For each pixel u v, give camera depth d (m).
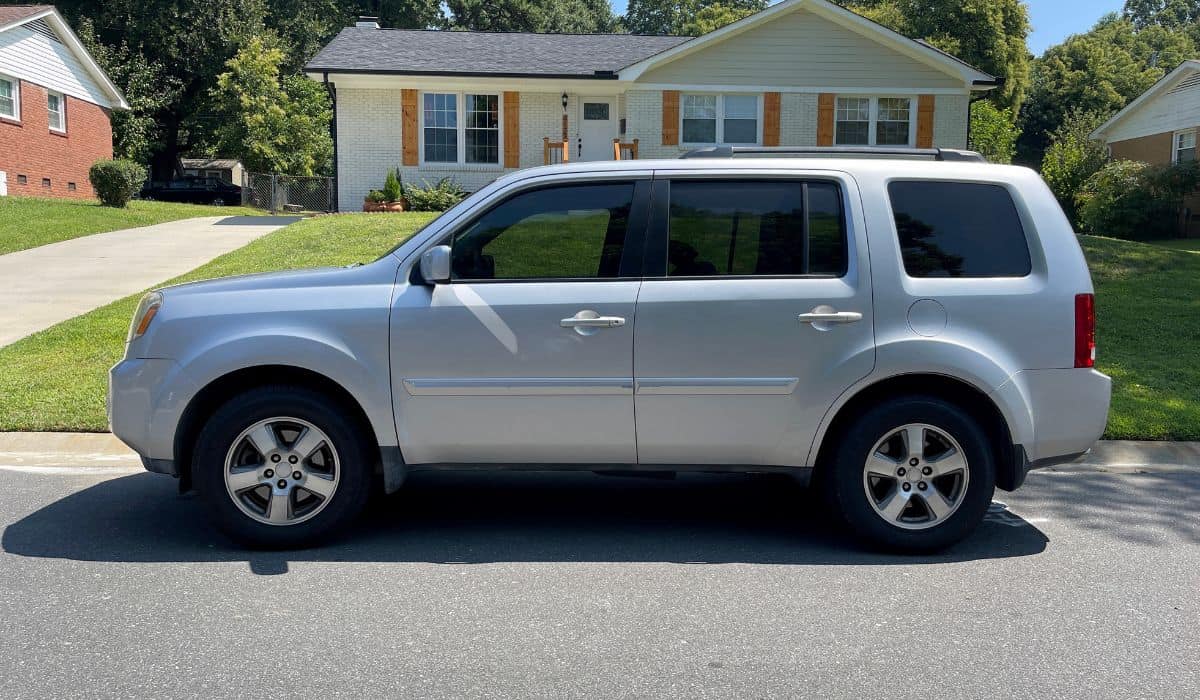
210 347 4.77
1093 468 6.81
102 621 3.99
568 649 3.76
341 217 18.75
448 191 22.12
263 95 40.28
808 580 4.57
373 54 22.92
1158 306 11.98
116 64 38.53
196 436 5.01
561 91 22.98
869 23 21.58
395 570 4.66
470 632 3.91
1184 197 25.45
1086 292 4.89
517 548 5.03
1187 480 6.51
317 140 43.06
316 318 4.80
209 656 3.66
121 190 23.02
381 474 5.14
